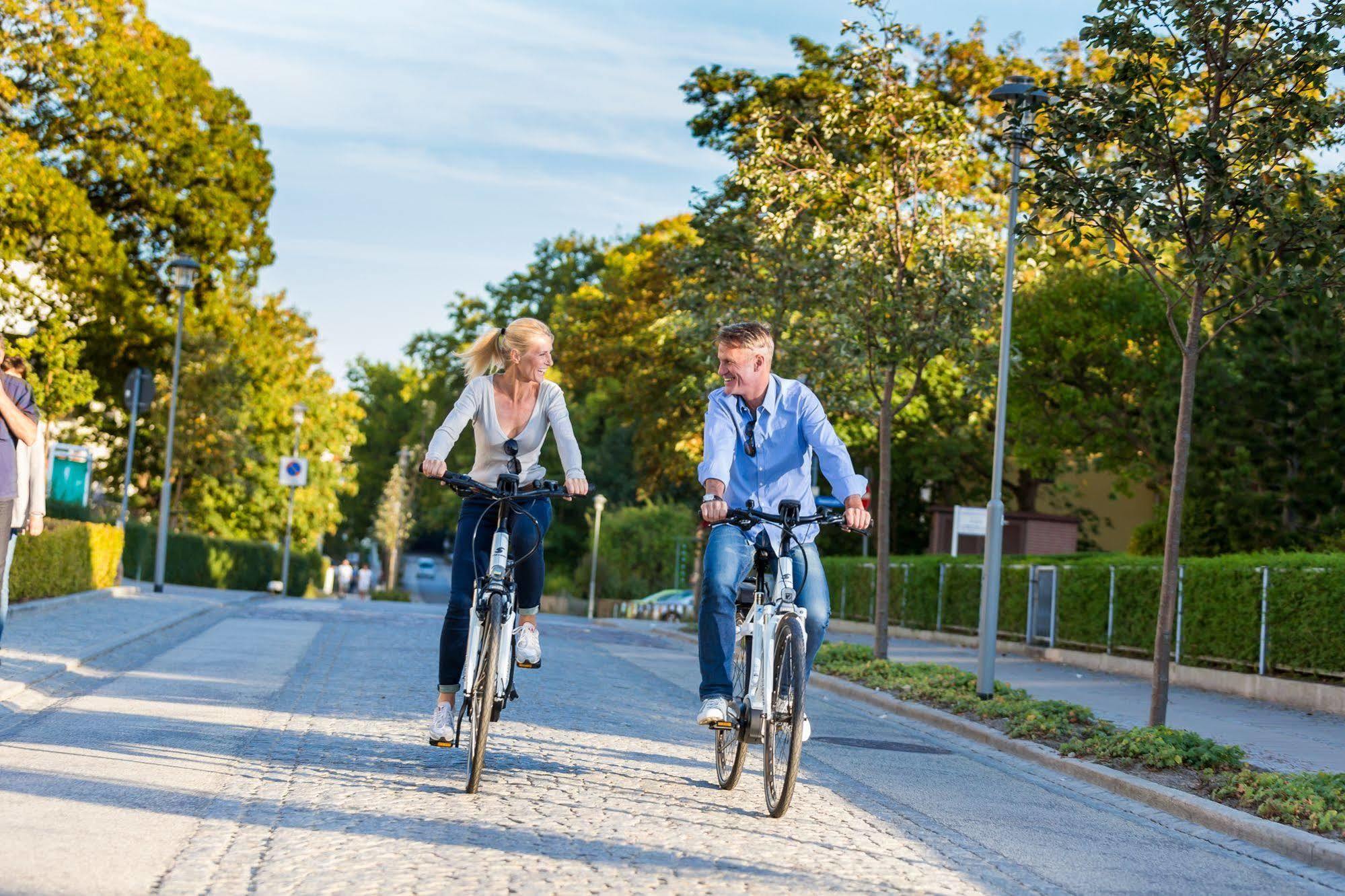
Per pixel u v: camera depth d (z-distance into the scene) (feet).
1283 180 33.76
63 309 124.16
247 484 161.38
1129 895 19.12
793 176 59.52
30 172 118.73
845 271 58.54
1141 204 34.32
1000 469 44.65
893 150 59.21
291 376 175.73
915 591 93.86
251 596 110.01
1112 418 120.88
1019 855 21.39
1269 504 73.51
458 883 16.63
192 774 23.09
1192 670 56.70
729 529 23.61
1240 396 74.59
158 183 136.26
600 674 49.39
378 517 274.16
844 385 63.16
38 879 15.79
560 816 21.16
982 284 56.24
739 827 21.30
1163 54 34.58
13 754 23.90
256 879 16.42
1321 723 44.29
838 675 54.19
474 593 23.98
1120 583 64.13
